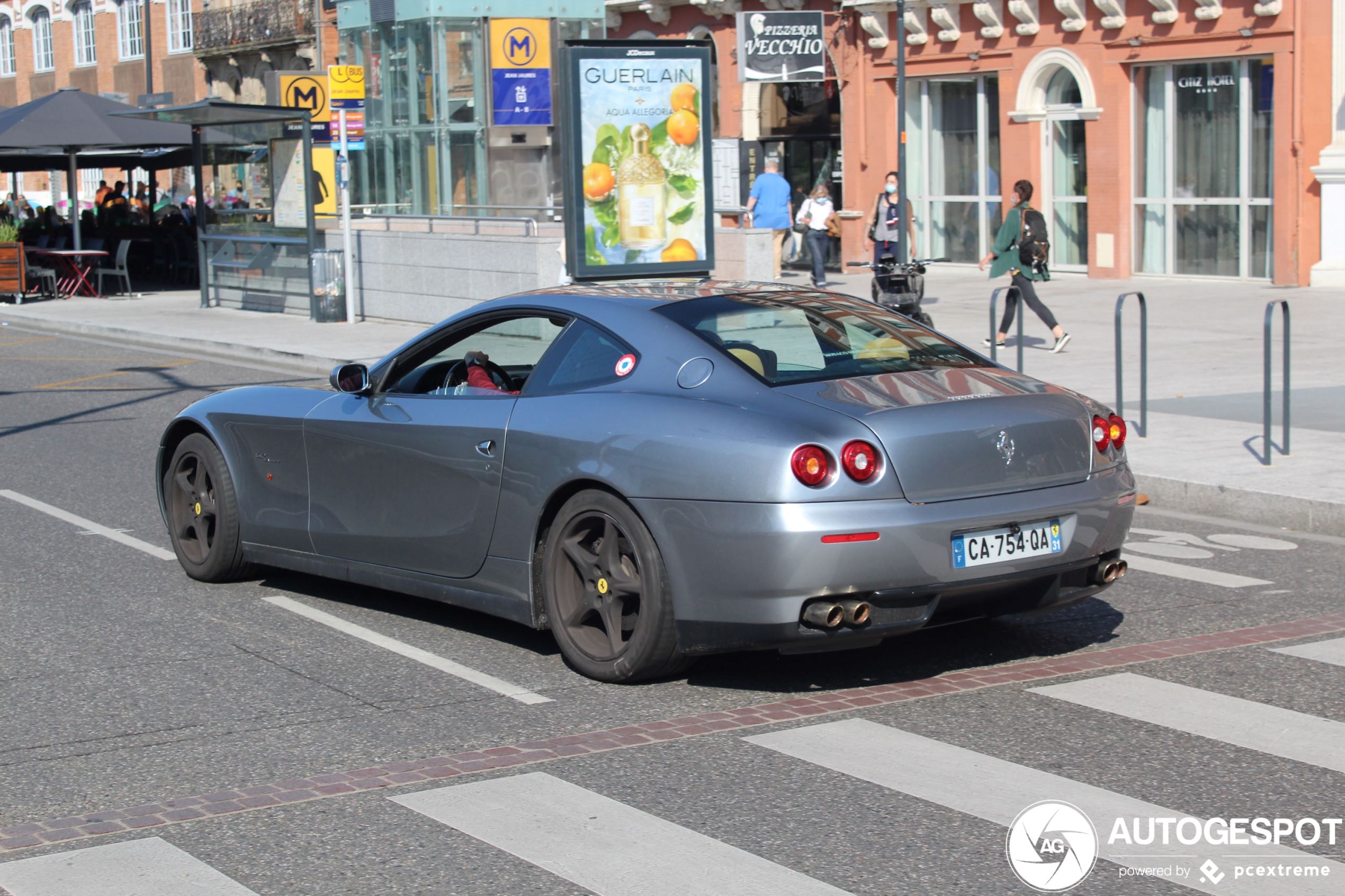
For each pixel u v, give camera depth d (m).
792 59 24.91
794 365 5.62
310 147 21.97
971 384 5.68
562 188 17.84
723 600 5.22
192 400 14.53
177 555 7.57
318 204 26.06
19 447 11.88
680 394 5.52
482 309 6.43
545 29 22.84
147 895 3.89
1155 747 4.93
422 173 23.80
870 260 26.88
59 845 4.22
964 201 25.53
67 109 26.00
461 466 6.08
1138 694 5.49
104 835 4.30
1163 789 4.55
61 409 14.08
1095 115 22.88
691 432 5.32
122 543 8.43
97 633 6.56
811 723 5.21
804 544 5.04
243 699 5.59
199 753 5.00
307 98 26.97
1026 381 5.91
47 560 8.02
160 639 6.45
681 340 5.71
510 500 5.89
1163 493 9.20
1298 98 20.45
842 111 26.94
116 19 51.66
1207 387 12.77
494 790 4.61
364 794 4.59
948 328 17.89
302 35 41.47
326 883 3.95
